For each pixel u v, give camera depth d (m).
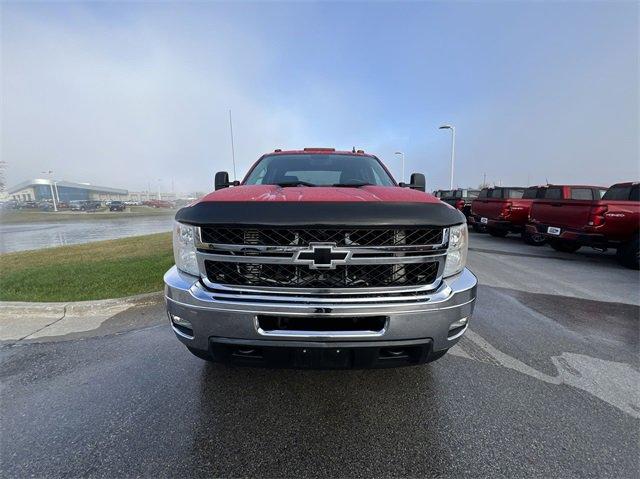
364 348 1.92
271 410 2.28
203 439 2.02
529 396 2.45
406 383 2.59
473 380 2.65
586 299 4.84
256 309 1.89
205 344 1.99
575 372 2.79
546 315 4.16
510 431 2.09
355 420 2.18
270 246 1.88
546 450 1.93
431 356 2.08
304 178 3.55
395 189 2.42
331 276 1.92
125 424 2.16
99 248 10.16
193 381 2.63
